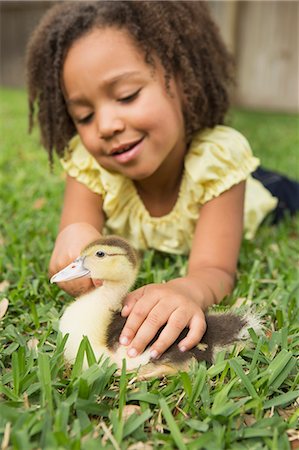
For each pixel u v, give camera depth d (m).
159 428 0.50
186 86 0.77
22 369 0.55
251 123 2.31
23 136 1.83
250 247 0.90
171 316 0.56
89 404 0.50
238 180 0.76
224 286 0.70
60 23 0.74
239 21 2.97
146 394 0.52
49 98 0.80
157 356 0.55
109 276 0.56
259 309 0.67
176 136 0.74
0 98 2.91
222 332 0.58
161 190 0.81
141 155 0.71
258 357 0.58
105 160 0.73
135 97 0.70
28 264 0.80
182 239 0.83
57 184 1.20
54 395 0.51
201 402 0.53
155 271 0.78
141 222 0.83
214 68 0.82
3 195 1.12
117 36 0.70
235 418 0.51
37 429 0.47
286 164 1.47
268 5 2.93
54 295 0.70
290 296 0.72
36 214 1.01
